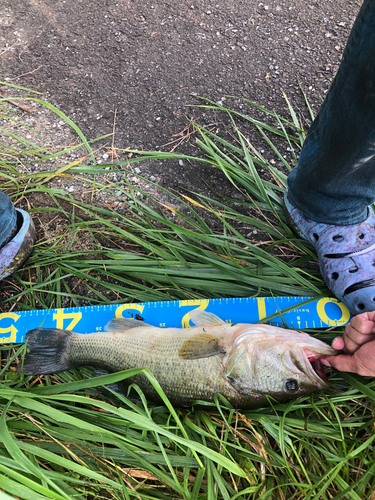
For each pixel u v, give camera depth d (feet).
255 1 2.41
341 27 2.34
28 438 1.71
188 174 2.17
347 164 1.42
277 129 2.21
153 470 1.56
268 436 1.73
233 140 2.21
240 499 1.57
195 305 1.91
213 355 1.66
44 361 1.85
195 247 1.97
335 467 1.50
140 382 1.73
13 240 1.90
